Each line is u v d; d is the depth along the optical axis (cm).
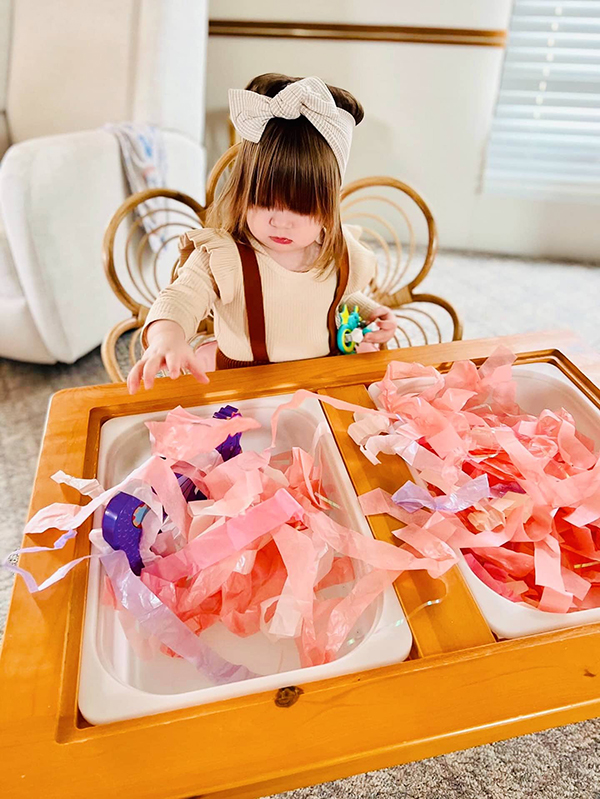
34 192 165
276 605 68
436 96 259
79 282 189
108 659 59
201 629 67
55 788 48
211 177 131
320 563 71
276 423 81
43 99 223
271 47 262
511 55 246
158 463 72
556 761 117
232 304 101
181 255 106
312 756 50
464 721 52
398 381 92
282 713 52
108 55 210
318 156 82
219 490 77
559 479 77
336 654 61
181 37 208
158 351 82
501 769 115
